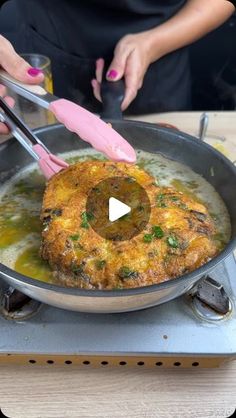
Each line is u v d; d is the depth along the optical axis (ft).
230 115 2.30
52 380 1.25
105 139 1.34
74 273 1.22
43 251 1.30
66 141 1.67
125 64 2.13
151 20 2.43
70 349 1.21
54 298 1.09
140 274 1.18
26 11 2.56
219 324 1.25
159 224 1.27
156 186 1.41
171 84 2.66
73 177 1.41
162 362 1.26
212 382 1.25
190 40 2.52
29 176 1.64
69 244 1.24
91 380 1.26
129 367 1.28
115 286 1.18
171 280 1.07
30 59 2.10
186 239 1.25
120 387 1.24
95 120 1.38
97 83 2.07
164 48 2.42
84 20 2.40
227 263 1.40
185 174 1.62
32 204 1.54
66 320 1.26
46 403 1.21
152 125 1.64
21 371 1.28
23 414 1.19
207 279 1.31
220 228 1.42
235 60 3.78
